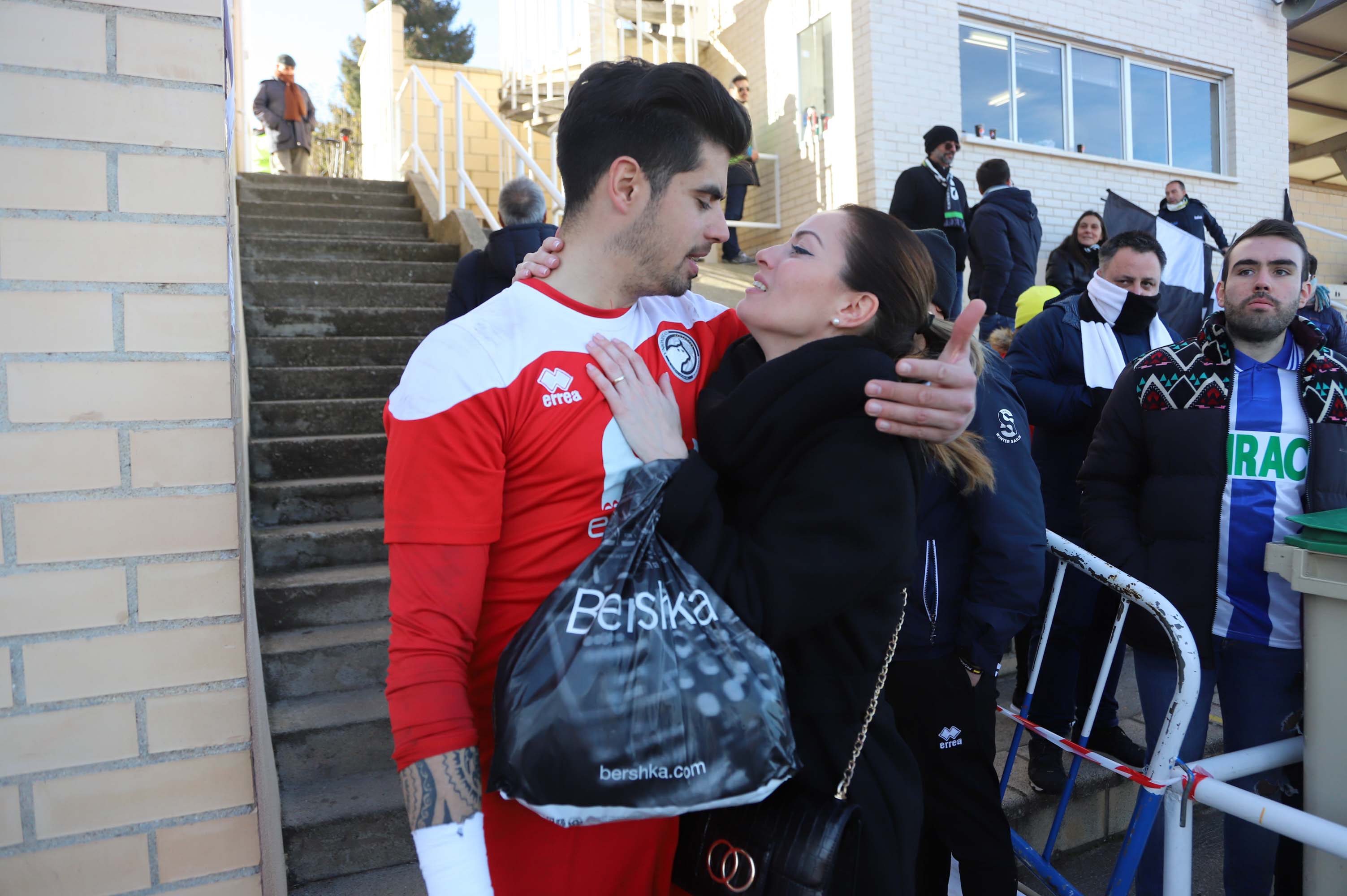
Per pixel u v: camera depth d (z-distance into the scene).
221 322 1.21
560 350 1.11
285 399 3.92
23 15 1.11
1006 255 5.12
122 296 1.16
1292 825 1.56
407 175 6.59
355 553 3.19
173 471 1.19
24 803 1.15
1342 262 10.97
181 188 1.19
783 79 7.39
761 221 7.70
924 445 1.25
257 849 1.25
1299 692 2.02
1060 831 2.61
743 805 1.05
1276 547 1.81
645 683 0.96
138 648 1.19
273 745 2.47
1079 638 2.73
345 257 5.11
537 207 3.32
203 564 1.21
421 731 0.97
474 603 1.03
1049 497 2.88
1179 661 1.75
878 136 6.39
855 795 1.17
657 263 1.14
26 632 1.14
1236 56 7.86
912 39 6.48
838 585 1.04
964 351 1.07
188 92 1.19
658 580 1.01
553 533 1.08
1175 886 1.75
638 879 1.18
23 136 1.12
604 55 7.81
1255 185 7.99
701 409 1.18
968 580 1.85
